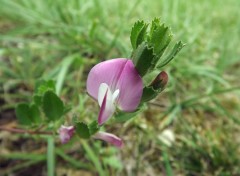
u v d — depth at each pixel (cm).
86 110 9
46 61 11
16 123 9
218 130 9
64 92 9
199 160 9
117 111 5
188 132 9
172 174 8
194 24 14
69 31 11
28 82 10
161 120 9
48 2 13
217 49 14
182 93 11
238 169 9
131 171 8
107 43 11
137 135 9
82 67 10
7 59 11
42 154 8
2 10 13
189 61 12
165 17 14
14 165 8
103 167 8
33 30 12
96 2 13
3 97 10
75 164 8
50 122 6
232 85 12
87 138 5
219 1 18
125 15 14
